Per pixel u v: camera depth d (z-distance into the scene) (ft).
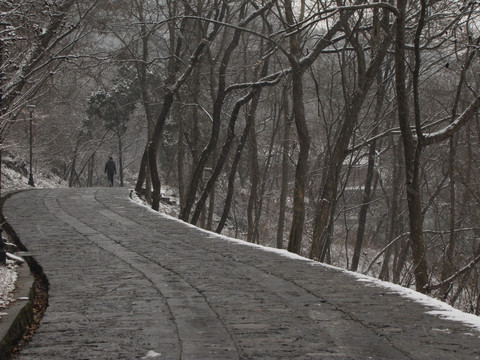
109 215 58.39
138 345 17.90
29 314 21.89
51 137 160.15
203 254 36.42
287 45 95.66
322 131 109.50
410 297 24.40
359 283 27.48
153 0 112.06
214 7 82.02
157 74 153.17
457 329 19.34
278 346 17.75
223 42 97.50
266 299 24.25
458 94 47.34
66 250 37.24
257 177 97.55
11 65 28.91
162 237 43.91
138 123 184.65
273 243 125.49
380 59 51.55
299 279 28.45
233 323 20.51
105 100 160.45
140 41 109.60
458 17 47.78
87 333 19.25
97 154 219.82
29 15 32.81
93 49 72.69
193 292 25.62
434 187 99.04
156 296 24.84
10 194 79.71
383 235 148.46
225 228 141.28
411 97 82.94
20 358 16.75
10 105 29.17
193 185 81.10
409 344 17.63
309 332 19.31
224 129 135.44
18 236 43.09
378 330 19.30
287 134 103.04
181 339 18.58
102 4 74.08
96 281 27.91
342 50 55.06
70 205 67.31
